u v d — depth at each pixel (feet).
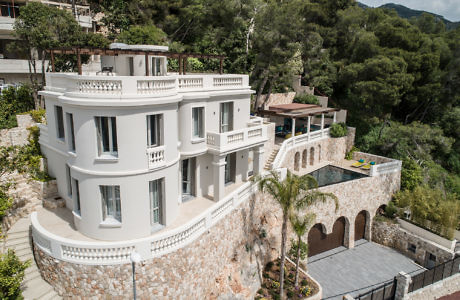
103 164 49.65
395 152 130.52
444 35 169.48
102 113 47.93
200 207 65.62
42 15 93.09
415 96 142.51
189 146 63.82
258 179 68.03
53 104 61.93
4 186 60.18
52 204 64.34
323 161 122.93
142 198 52.01
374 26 164.04
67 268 49.06
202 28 157.38
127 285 48.73
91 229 52.60
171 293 51.75
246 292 65.67
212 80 69.36
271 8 115.03
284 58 116.37
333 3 171.42
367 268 91.20
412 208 103.91
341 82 150.00
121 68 68.08
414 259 97.91
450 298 83.41
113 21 136.05
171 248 50.47
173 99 52.90
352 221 101.14
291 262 80.89
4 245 56.90
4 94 87.81
